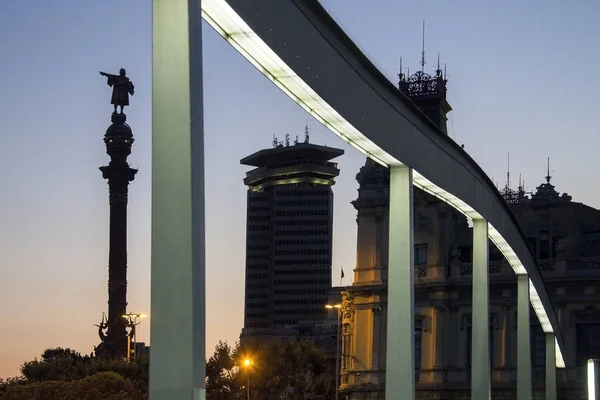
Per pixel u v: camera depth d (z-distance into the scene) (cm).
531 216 13762
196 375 2255
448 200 5012
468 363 13462
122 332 18062
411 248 4066
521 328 7556
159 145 2297
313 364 16038
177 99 2297
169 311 2264
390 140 3869
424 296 13775
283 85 3181
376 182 14025
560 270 13200
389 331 4006
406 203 4097
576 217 13588
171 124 2295
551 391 10125
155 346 2258
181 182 2283
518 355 7550
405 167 4122
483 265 5594
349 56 3397
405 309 4006
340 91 3362
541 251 13638
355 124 3525
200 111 2336
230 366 15812
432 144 4381
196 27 2342
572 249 13512
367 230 14000
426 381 13575
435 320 13650
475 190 5266
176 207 2281
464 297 13588
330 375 16750
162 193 2288
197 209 2298
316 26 3122
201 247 2303
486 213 5584
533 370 13250
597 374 3111
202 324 2289
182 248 2272
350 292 14012
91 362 14962
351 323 14012
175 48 2306
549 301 9494
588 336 13112
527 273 7594
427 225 13850
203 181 2331
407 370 3966
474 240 5638
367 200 13950
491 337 13462
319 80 3206
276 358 15850
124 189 18800
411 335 3988
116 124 18700
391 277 4044
